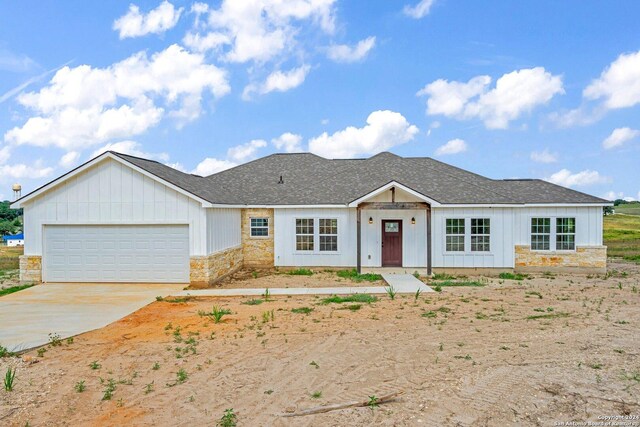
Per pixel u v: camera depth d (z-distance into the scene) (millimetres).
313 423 5551
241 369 7465
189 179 18922
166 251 16734
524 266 19656
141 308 12672
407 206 18391
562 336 9008
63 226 17047
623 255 28047
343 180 23047
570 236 19578
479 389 6402
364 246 20375
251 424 5559
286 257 20719
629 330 9414
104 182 16906
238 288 16125
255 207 20734
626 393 6180
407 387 6555
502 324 10078
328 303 12883
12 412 6008
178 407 6105
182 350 8547
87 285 16469
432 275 18469
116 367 7711
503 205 19188
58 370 7590
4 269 23609
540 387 6426
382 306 12297
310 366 7520
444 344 8570
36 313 12078
